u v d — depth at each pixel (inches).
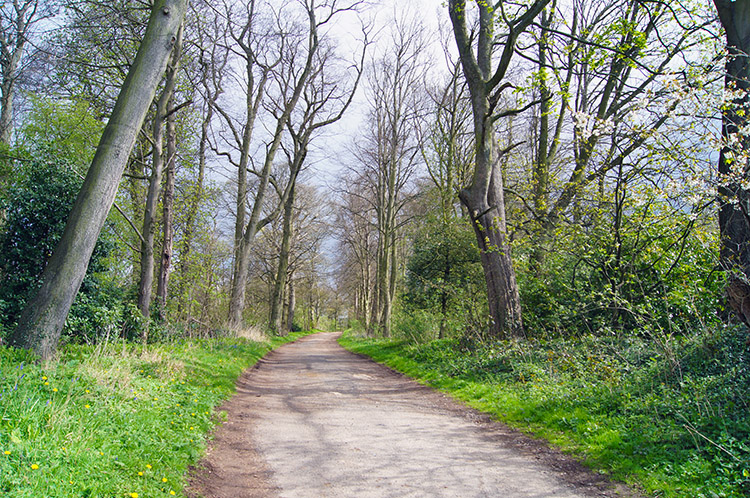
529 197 631.2
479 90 503.8
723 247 346.0
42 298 295.1
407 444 239.9
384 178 1158.3
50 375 234.5
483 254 514.3
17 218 413.1
